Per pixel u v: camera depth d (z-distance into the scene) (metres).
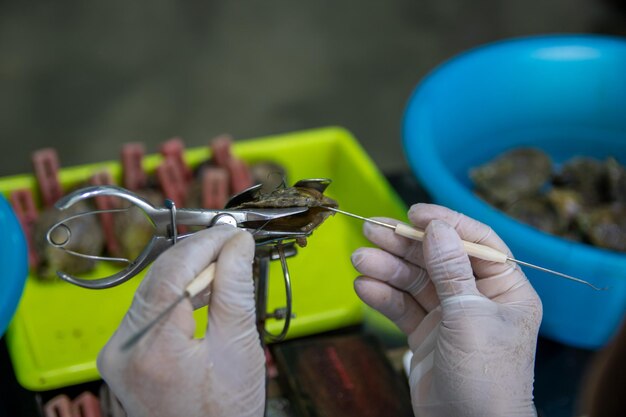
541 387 0.91
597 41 1.13
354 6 2.07
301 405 0.79
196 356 0.65
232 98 1.77
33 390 0.87
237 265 0.64
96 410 0.83
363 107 1.78
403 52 1.94
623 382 0.49
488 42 1.99
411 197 1.13
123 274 0.65
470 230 0.72
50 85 1.75
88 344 0.93
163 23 1.95
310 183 0.67
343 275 1.02
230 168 1.05
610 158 1.13
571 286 0.88
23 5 1.95
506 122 1.18
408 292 0.75
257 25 1.98
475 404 0.67
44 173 1.02
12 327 0.89
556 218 1.06
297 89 1.81
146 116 1.70
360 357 0.83
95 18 1.94
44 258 0.97
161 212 0.65
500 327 0.68
